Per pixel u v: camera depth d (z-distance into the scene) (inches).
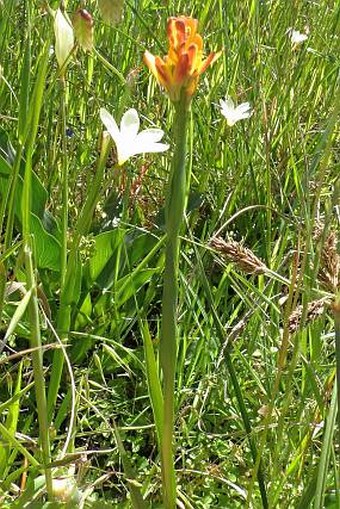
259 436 23.4
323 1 47.2
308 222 17.4
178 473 22.6
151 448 25.5
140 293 30.4
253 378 26.2
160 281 30.8
